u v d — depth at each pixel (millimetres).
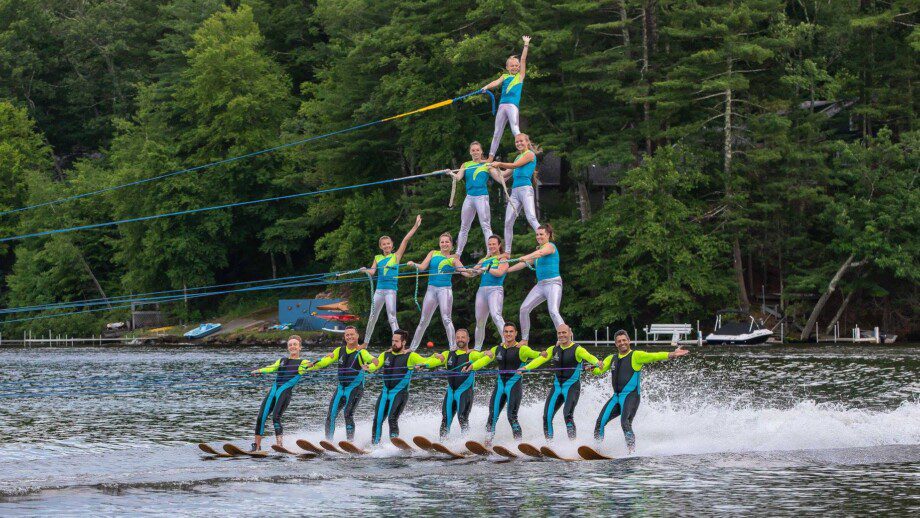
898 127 59375
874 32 57344
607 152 53312
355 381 20109
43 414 26484
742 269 57125
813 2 59062
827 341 55188
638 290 54031
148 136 76562
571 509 13883
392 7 64875
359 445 20203
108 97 94000
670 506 13984
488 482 15969
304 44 84188
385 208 63562
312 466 17625
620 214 53750
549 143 55250
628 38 56375
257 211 74562
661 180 53031
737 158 56438
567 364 19734
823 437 19875
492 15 55750
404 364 19812
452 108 58344
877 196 55375
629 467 17219
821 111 57531
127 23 92938
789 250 56625
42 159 87188
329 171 66812
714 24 52219
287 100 78250
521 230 57344
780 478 15992
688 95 54531
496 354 19953
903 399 25953
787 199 54875
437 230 57625
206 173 73812
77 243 78438
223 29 75562
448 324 22062
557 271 21359
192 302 74750
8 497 15000
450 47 56312
